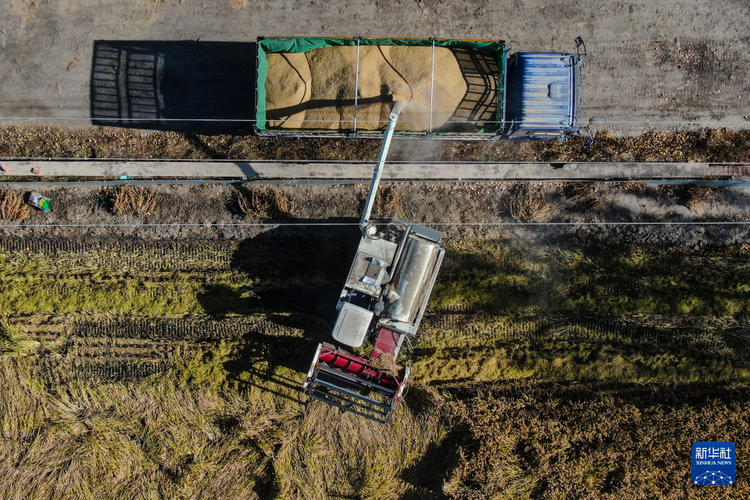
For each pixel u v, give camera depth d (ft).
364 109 39.91
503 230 43.32
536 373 43.83
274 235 43.29
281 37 40.52
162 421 43.09
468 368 43.86
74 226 43.19
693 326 43.14
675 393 43.29
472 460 41.96
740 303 42.91
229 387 43.19
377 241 37.96
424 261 37.68
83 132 43.37
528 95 38.68
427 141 42.91
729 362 43.04
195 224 43.09
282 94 40.16
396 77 39.86
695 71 43.45
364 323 37.37
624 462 42.19
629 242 43.06
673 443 42.39
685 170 43.16
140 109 43.37
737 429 42.42
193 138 43.34
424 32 43.52
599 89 43.57
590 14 43.37
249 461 42.91
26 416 43.19
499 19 43.42
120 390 43.39
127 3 43.42
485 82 40.01
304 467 42.55
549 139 42.47
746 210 42.75
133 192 42.70
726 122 43.34
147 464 42.91
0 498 42.73
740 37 43.29
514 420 42.73
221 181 43.09
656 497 42.14
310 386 39.96
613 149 43.32
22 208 43.09
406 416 42.93
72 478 42.88
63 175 43.32
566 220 43.09
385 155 36.04
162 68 43.32
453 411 42.73
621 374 43.52
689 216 42.83
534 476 42.01
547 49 43.42
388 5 43.45
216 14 43.42
